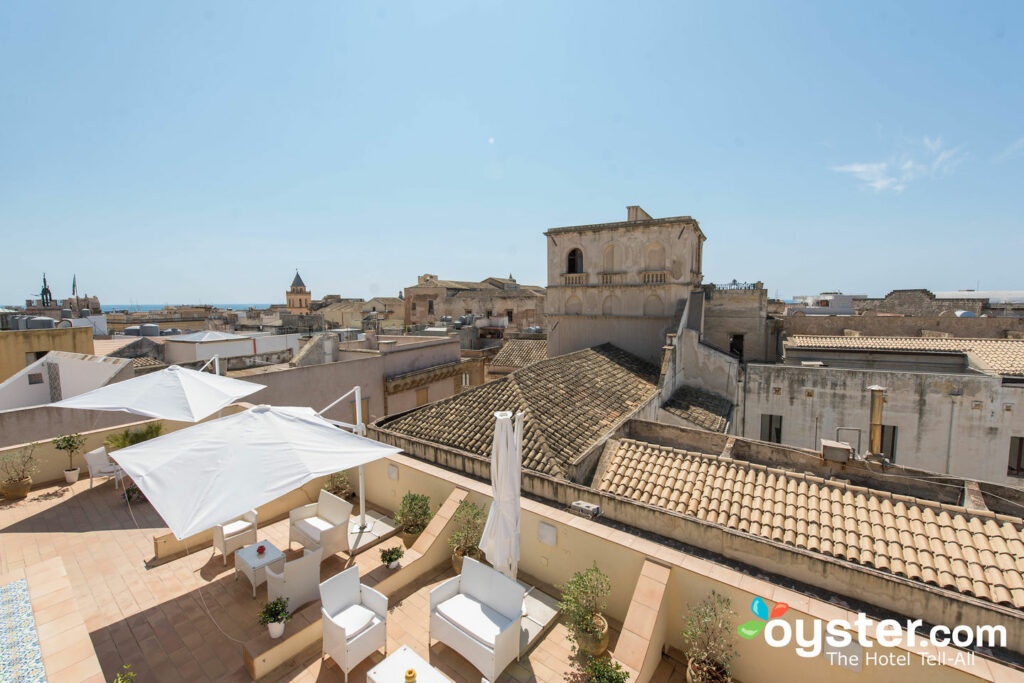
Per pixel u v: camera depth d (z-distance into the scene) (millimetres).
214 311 76812
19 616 5910
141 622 7344
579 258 26812
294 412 9305
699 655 6234
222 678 6402
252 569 7879
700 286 27578
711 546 9320
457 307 60656
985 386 17094
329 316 72688
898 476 12211
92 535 9625
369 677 5977
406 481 10586
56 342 21594
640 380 20594
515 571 7438
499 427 7230
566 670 6602
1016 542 8727
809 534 9648
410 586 8453
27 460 11258
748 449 14000
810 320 30109
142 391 10438
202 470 6918
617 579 7387
